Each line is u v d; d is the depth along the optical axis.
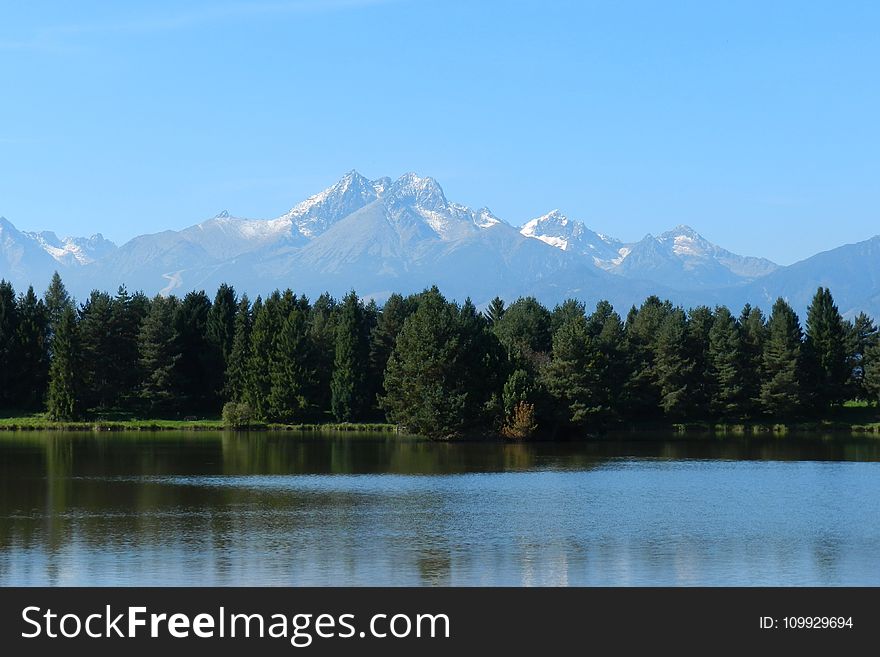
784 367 181.00
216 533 67.44
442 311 158.50
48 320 195.38
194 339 193.62
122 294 190.25
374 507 80.50
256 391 180.00
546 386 156.50
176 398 185.50
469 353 156.75
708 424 182.75
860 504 83.12
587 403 155.00
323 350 190.88
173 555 60.16
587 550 62.66
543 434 156.25
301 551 61.78
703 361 185.38
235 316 197.38
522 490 92.56
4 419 176.50
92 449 131.62
